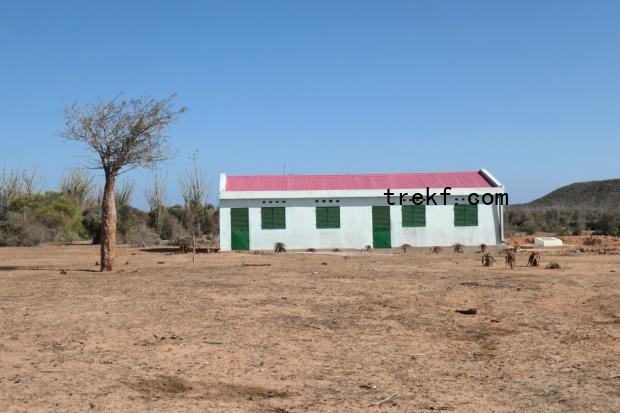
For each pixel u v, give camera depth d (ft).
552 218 237.45
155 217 213.25
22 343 36.14
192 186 253.44
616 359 32.60
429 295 55.67
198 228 208.33
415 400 25.55
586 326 41.19
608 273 73.31
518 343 36.45
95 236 174.29
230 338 37.55
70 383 27.84
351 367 31.09
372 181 145.38
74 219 199.11
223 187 138.82
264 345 35.78
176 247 152.15
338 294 56.44
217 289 60.08
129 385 27.58
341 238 137.28
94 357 32.83
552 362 32.04
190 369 30.48
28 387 27.14
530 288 59.62
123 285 63.62
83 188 265.75
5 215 183.01
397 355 33.63
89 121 80.18
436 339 37.63
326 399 25.68
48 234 180.86
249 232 136.36
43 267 89.25
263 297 54.49
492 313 46.44
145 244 171.22
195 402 25.16
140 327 40.75
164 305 49.88
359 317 44.83
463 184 143.13
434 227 138.72
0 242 165.17
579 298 53.06
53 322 42.45
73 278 71.36
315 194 136.98
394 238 138.21
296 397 25.99
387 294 56.39
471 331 39.96
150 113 82.58
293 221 136.77
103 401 25.14
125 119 81.56
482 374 29.78
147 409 24.14
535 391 26.91
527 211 253.85
